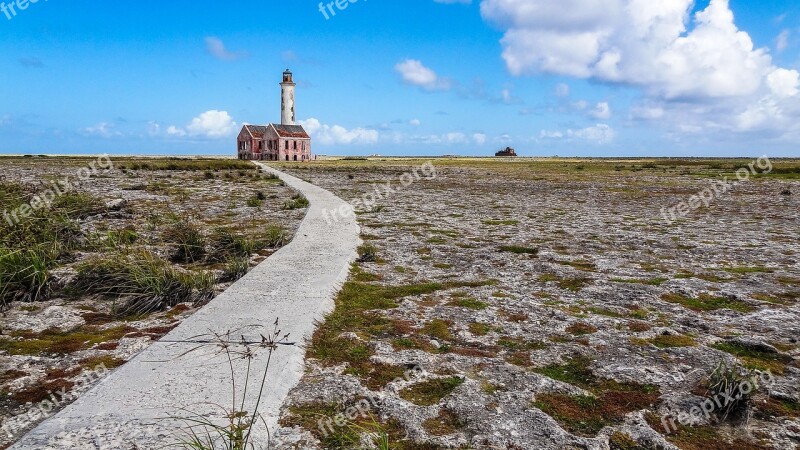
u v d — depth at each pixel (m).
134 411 4.39
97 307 8.00
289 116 143.25
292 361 5.55
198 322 6.61
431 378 5.43
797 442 4.36
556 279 9.94
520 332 6.91
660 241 14.60
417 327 7.08
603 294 8.86
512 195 32.06
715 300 8.52
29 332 6.86
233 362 5.39
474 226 17.38
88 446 3.88
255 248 12.41
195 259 11.59
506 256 12.17
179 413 4.36
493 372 5.60
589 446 4.21
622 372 5.62
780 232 16.69
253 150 141.25
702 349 6.31
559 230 16.72
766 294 8.94
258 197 25.75
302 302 7.48
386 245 13.38
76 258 11.05
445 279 9.90
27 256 9.24
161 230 14.87
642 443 4.30
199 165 64.62
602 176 57.22
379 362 5.82
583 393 5.14
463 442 4.25
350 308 7.88
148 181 37.41
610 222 19.09
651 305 8.22
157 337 6.56
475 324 7.21
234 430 4.02
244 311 7.05
